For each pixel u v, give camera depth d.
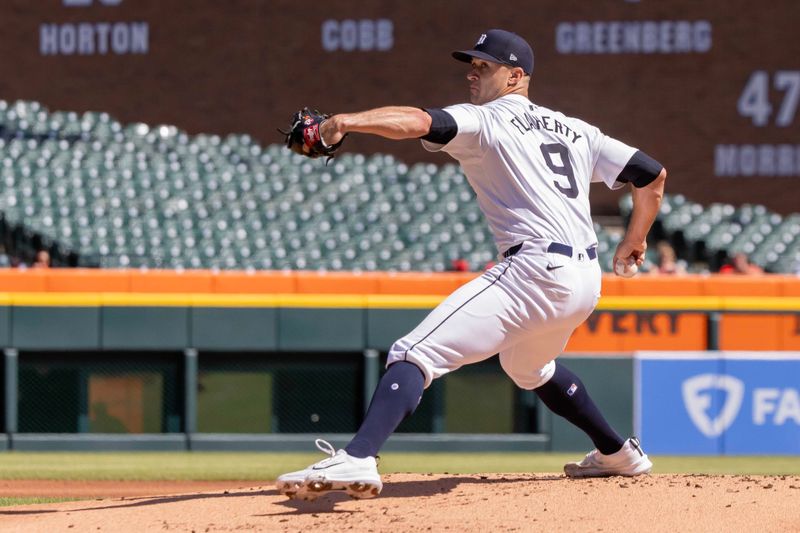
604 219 54.38
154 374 35.06
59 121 55.25
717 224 53.22
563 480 15.81
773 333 37.00
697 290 37.38
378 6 54.94
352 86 55.16
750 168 53.91
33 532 13.30
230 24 55.53
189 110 55.69
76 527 13.42
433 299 35.50
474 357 13.83
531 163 13.71
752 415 35.97
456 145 13.52
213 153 55.06
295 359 35.47
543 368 15.31
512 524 12.84
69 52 55.56
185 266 49.53
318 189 54.31
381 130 12.84
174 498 15.59
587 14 53.97
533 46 54.09
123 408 34.91
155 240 50.50
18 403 34.53
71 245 49.97
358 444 13.10
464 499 14.27
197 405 35.03
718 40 53.78
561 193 13.80
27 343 34.41
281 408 35.38
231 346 35.00
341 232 51.94
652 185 14.80
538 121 14.05
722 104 53.91
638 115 53.94
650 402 35.75
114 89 55.66
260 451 35.00
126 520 13.70
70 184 52.91
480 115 13.60
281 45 55.38
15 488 25.39
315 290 36.38
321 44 55.25
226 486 26.09
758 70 53.81
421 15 54.78
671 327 36.72
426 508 13.80
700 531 12.53
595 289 14.09
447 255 50.62
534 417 35.59
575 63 54.03
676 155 53.97
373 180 55.03
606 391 35.69
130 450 34.66
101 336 34.66
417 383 13.59
